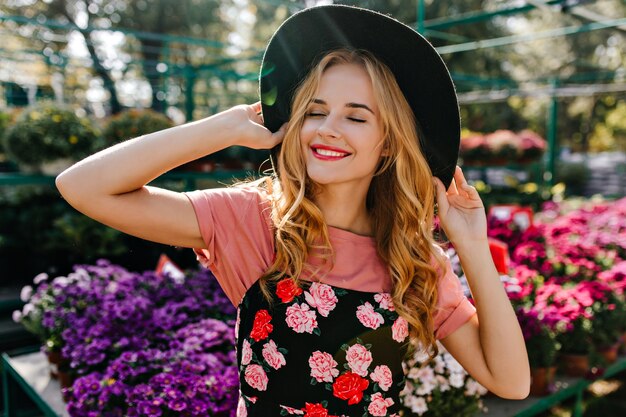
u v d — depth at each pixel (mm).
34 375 2332
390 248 1161
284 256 1080
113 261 4379
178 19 13656
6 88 7469
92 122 4246
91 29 4758
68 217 4398
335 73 1086
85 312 2320
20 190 4914
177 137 990
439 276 1189
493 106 15898
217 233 1076
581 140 22281
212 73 6363
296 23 1118
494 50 14219
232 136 1044
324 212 1188
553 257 3320
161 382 1713
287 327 1062
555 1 3918
